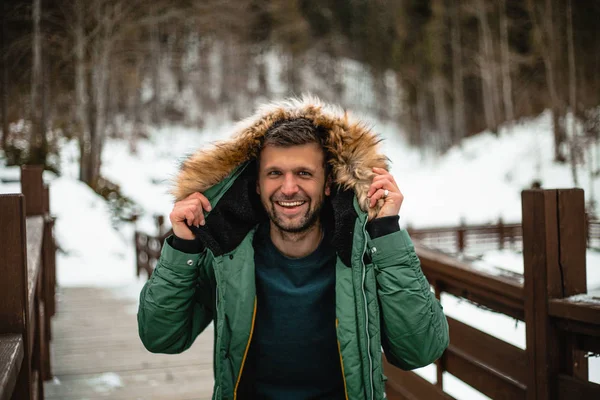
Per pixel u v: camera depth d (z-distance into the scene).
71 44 20.58
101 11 20.05
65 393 3.45
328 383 1.52
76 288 7.18
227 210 1.55
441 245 13.27
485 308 2.24
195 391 3.48
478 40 33.50
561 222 1.76
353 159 1.47
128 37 22.50
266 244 1.57
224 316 1.50
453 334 2.46
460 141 31.69
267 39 43.16
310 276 1.53
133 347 4.45
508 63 28.88
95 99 19.38
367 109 44.59
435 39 32.69
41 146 17.34
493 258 12.32
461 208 20.92
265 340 1.51
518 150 25.09
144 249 8.56
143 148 28.12
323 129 1.51
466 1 31.58
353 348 1.43
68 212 12.80
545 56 25.58
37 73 18.20
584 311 1.61
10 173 14.56
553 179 22.22
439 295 2.60
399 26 36.66
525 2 28.92
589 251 11.20
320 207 1.50
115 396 3.40
